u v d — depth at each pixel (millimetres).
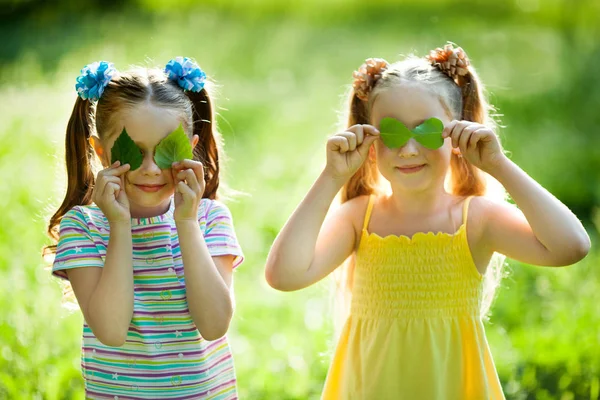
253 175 9977
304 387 4996
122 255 3221
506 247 3496
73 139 3609
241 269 7148
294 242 3375
